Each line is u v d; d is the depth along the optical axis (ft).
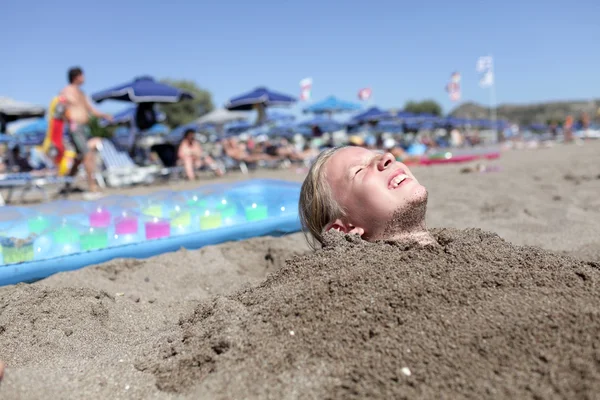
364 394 3.87
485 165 32.17
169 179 32.99
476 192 17.57
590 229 11.07
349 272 5.14
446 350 4.15
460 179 22.48
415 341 4.25
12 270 9.03
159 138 67.05
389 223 5.85
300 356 4.36
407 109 217.77
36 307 6.68
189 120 152.66
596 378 3.72
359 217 5.98
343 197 6.06
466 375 3.93
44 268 9.33
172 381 4.59
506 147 70.18
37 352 5.71
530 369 3.92
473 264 5.20
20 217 11.04
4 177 24.44
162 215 11.66
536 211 13.30
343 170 6.13
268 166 44.24
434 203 15.56
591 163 28.48
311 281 5.17
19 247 9.50
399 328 4.42
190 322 5.68
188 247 10.80
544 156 40.73
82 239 10.18
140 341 6.03
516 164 31.96
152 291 8.37
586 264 5.55
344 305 4.72
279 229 11.71
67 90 24.49
